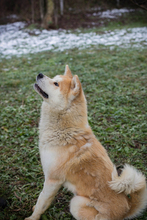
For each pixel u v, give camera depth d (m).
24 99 6.24
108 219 2.44
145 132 4.59
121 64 8.58
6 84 7.20
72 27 15.20
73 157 2.60
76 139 2.71
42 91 2.94
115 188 2.40
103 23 15.62
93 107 5.66
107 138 4.44
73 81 2.82
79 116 2.79
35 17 16.88
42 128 2.90
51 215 2.99
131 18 15.97
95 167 2.57
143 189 2.46
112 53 10.04
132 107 5.50
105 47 11.09
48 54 10.44
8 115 5.33
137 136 4.43
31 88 6.95
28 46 12.04
